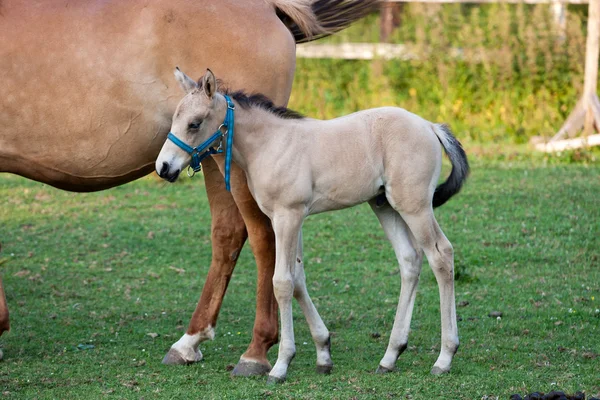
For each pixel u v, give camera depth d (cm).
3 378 698
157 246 1175
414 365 728
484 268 1039
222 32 725
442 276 686
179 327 870
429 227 681
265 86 740
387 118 681
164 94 723
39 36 714
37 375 707
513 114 1738
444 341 695
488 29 1834
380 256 1112
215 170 737
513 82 1777
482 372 696
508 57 1764
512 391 643
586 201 1273
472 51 1806
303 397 636
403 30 1938
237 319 895
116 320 892
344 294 972
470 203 1298
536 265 1039
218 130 650
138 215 1321
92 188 771
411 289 704
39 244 1180
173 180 645
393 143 675
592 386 653
